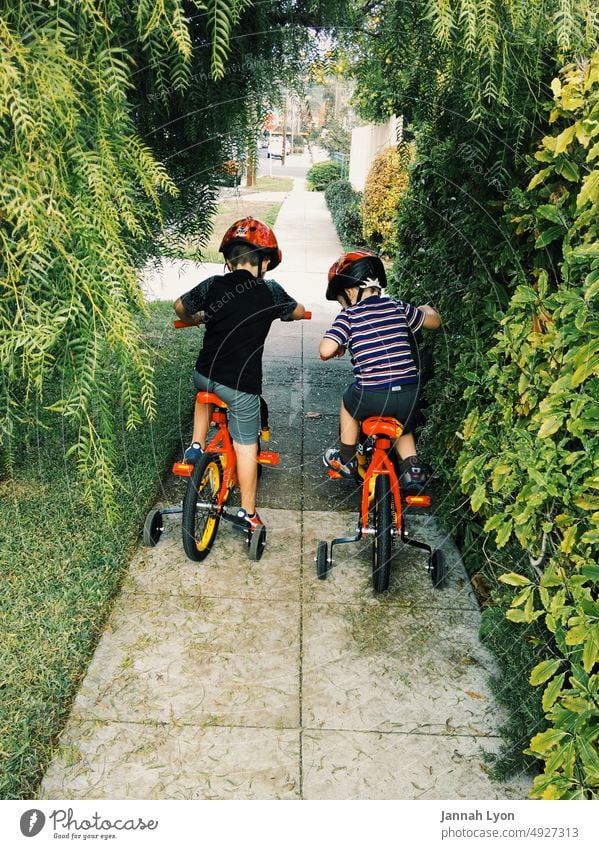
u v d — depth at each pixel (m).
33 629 2.94
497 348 2.73
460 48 2.24
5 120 1.80
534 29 2.12
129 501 3.98
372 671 2.91
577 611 1.93
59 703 2.61
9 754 2.36
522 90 2.47
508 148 2.85
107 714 2.61
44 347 1.98
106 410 2.35
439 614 3.28
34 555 3.43
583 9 2.09
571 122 2.48
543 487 2.20
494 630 2.97
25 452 4.32
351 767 2.46
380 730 2.62
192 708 2.66
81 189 1.97
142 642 2.98
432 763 2.48
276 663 2.92
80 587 3.23
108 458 2.39
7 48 1.73
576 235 2.22
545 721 2.51
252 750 2.50
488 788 2.40
